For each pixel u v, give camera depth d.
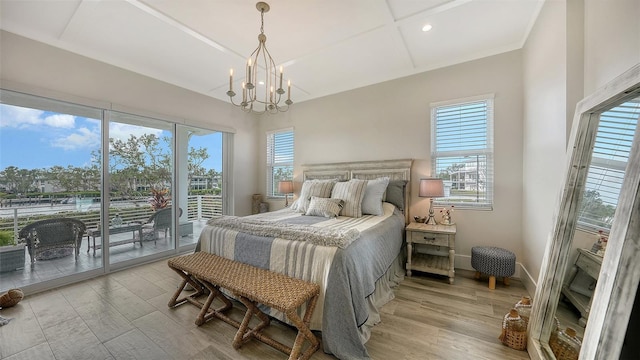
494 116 2.79
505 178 2.73
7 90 2.27
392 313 1.97
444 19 2.22
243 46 2.65
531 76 2.36
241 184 4.57
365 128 3.64
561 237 1.45
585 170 1.39
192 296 2.24
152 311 2.02
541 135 2.10
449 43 2.62
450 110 3.08
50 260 2.54
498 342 1.62
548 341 1.43
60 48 2.54
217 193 4.23
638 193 0.92
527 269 2.46
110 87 2.90
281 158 4.68
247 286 1.54
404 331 1.74
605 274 0.98
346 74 3.35
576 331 1.26
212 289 1.91
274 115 4.68
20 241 2.40
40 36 2.40
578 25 1.62
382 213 2.77
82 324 1.83
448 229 2.62
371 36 2.48
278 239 1.86
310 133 4.21
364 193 2.87
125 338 1.68
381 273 2.04
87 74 2.72
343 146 3.85
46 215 2.54
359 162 3.60
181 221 3.69
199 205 3.95
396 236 2.55
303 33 2.42
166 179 3.53
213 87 3.75
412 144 3.28
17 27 2.27
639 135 0.96
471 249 2.71
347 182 3.01
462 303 2.12
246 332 1.73
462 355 1.50
